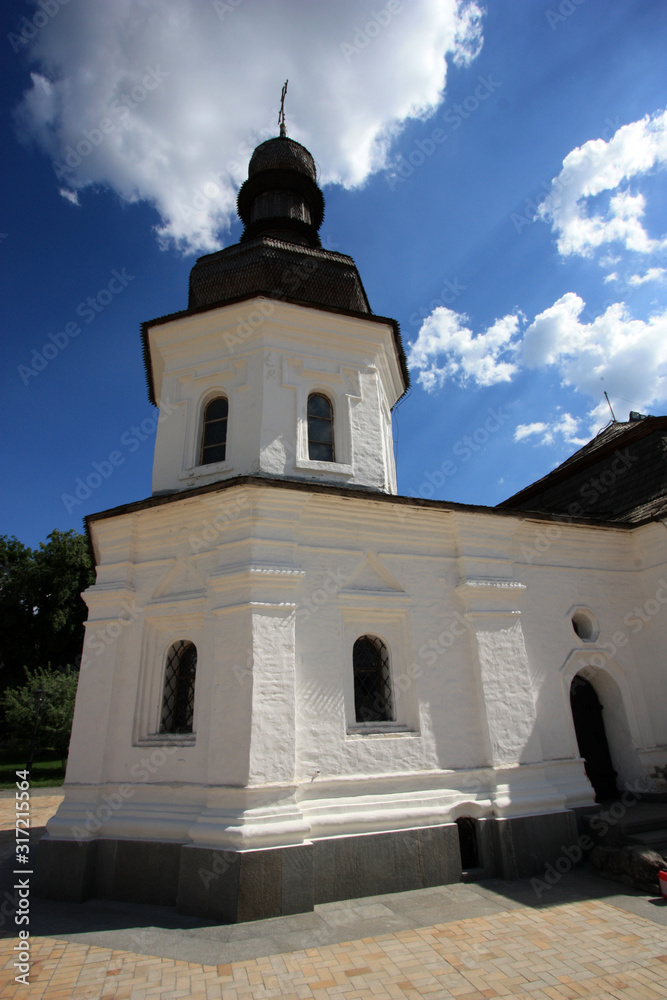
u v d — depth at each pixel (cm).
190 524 906
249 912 657
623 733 1062
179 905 692
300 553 870
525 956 559
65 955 583
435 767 845
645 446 1278
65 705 2767
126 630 888
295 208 1444
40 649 3619
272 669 773
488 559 988
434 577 957
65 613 3678
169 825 752
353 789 787
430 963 550
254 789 708
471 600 950
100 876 766
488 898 722
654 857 746
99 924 666
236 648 782
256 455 977
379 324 1144
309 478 997
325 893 713
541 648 1022
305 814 744
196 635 863
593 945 579
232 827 691
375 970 538
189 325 1109
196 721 805
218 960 565
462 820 850
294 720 765
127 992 508
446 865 782
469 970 535
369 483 1046
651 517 1145
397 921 652
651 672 1115
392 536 948
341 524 916
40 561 3766
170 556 910
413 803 802
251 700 746
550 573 1086
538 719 967
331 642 847
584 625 1113
